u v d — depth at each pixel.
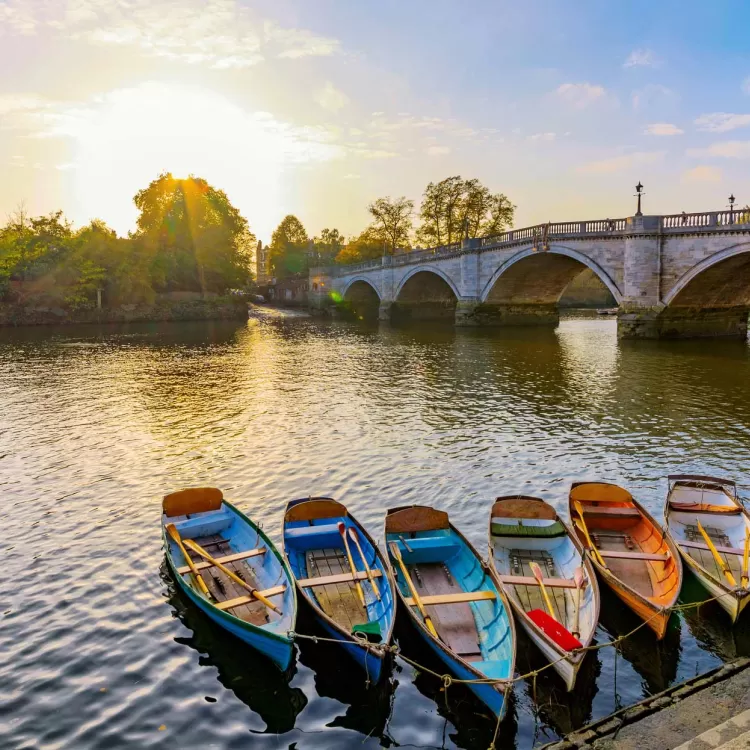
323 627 10.64
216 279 102.00
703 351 42.66
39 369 41.19
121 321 84.81
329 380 35.72
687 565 11.95
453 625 10.38
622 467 19.45
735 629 10.94
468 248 66.69
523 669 9.85
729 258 41.06
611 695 9.44
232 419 26.36
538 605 10.85
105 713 9.30
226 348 53.62
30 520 16.17
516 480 18.50
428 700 9.48
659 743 7.39
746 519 13.40
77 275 83.25
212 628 11.32
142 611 11.88
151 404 29.72
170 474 19.50
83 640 11.02
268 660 10.30
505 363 40.72
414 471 19.34
